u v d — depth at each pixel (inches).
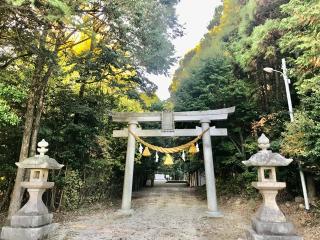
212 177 456.1
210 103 616.7
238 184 587.8
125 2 297.4
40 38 287.4
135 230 330.0
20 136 395.9
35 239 228.4
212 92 617.9
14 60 344.8
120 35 355.9
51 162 259.6
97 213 458.0
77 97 466.9
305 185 388.5
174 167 1632.6
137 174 969.5
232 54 723.4
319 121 306.7
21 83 339.6
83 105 451.2
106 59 399.2
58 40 335.9
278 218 199.2
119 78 514.9
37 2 221.9
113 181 676.1
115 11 298.5
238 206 507.2
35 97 353.1
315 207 362.9
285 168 429.4
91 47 396.2
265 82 573.6
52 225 264.5
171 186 1223.5
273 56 527.2
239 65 663.1
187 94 674.2
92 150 533.0
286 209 403.2
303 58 323.3
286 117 440.1
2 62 341.4
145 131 502.6
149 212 474.0
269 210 203.9
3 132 385.7
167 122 498.3
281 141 398.3
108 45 410.0
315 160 321.4
